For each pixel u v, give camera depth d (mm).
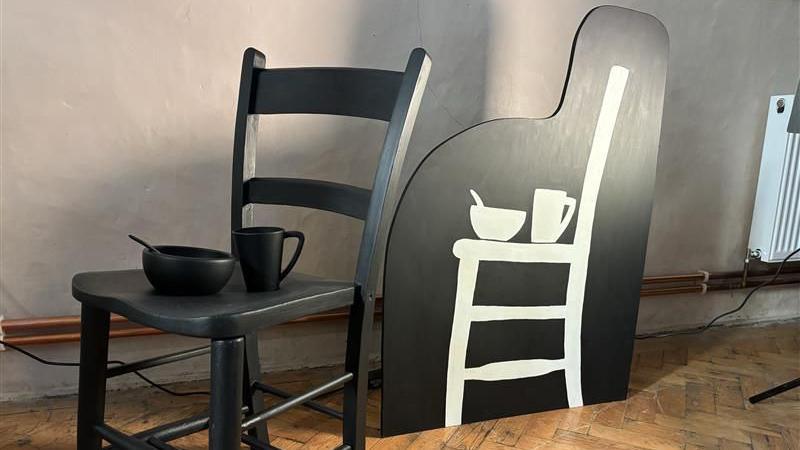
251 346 1406
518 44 2229
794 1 2750
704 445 1687
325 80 1294
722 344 2586
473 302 1732
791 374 2256
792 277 2906
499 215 1744
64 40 1679
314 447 1576
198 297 1027
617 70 1877
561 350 1880
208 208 1903
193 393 1865
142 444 1037
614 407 1925
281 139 1964
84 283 1102
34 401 1764
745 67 2693
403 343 1641
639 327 2686
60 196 1737
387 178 1165
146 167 1815
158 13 1762
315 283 1188
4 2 1614
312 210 2033
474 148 1688
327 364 2143
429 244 1651
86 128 1735
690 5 2545
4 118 1656
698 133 2654
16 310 1742
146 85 1780
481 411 1772
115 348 1857
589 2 2328
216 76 1854
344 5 1976
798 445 1706
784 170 2678
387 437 1646
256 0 1866
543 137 1787
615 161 1903
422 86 1177
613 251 1934
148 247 1073
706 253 2771
